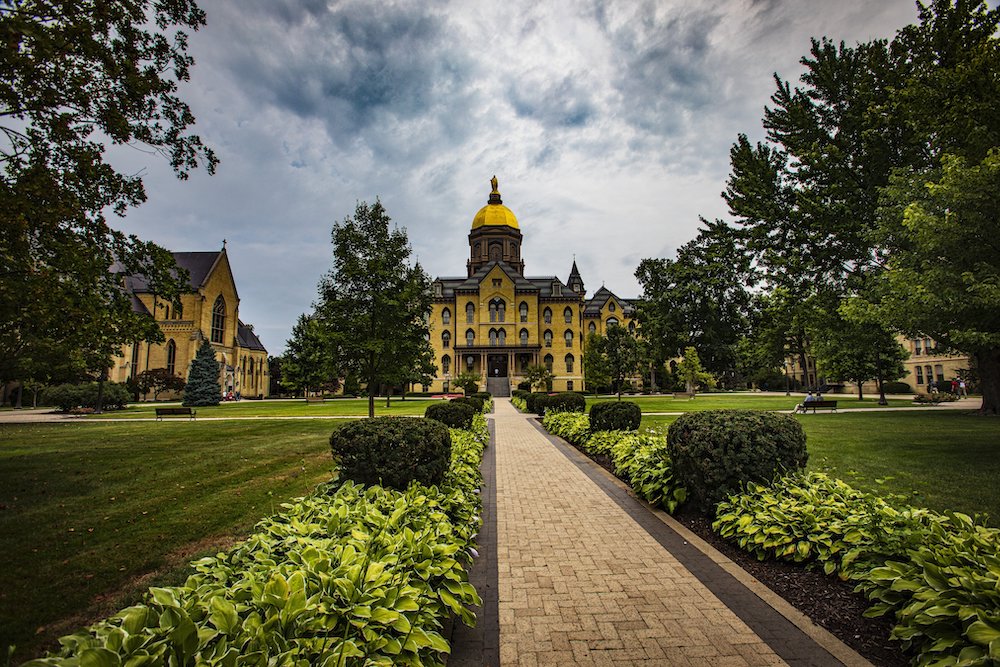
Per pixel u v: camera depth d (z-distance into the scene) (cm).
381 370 1853
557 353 6875
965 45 1898
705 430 636
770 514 536
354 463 616
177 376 5447
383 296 1744
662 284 5050
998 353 2097
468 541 557
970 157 1095
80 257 856
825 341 2534
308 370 5459
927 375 5234
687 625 395
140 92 839
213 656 212
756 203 2825
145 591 477
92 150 846
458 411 1477
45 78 741
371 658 250
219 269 6072
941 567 329
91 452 1420
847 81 2462
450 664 345
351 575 289
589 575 506
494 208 7900
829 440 1373
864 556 424
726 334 4588
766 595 443
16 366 992
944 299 1185
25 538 639
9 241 769
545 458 1262
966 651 259
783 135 2689
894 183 1745
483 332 6675
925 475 886
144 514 754
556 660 349
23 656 365
